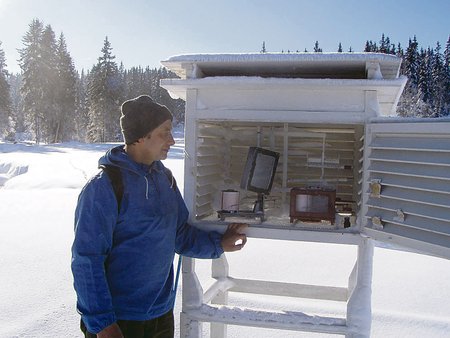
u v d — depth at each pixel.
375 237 1.97
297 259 5.08
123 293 1.90
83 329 1.93
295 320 2.20
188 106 2.23
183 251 2.19
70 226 6.73
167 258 2.01
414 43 33.78
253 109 2.16
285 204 2.49
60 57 37.41
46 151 22.69
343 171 2.71
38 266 4.70
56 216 7.50
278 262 4.96
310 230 2.14
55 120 36.97
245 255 5.20
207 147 2.42
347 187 2.73
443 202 1.66
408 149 1.79
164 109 1.96
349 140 2.72
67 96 37.66
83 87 49.91
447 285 4.27
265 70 2.27
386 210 1.93
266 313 2.24
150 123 1.90
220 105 2.19
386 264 4.96
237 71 2.31
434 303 3.85
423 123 1.75
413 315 3.47
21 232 6.32
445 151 1.65
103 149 24.95
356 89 2.06
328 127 2.68
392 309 3.74
